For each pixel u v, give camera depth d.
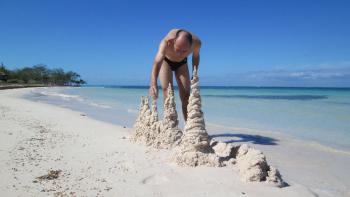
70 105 22.11
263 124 12.42
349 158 7.07
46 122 12.05
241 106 21.84
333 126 11.82
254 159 5.11
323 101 27.91
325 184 5.39
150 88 7.71
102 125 11.56
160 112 15.68
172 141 7.23
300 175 5.86
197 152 5.79
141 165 5.86
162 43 7.46
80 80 149.00
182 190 4.64
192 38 7.41
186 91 7.91
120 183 4.95
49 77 128.25
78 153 6.85
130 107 20.28
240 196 4.43
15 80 95.19
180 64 7.75
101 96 37.09
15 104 20.86
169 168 5.62
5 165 5.78
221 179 5.02
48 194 4.50
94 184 4.91
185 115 8.12
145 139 7.71
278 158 7.07
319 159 6.98
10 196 4.41
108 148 7.34
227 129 11.12
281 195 4.50
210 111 17.97
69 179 5.13
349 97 36.34
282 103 25.12
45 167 5.75
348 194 4.93
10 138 8.27
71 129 10.42
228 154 6.02
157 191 4.62
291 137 9.56
